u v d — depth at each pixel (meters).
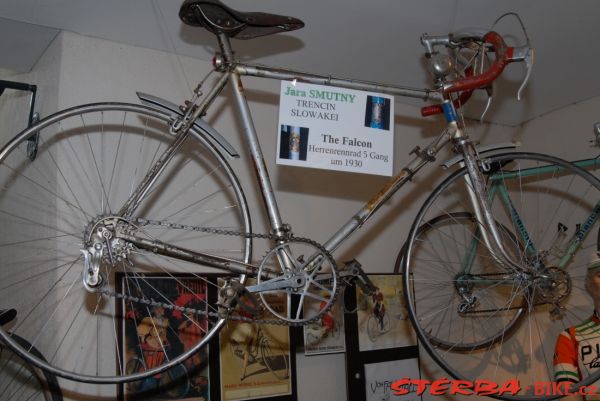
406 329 2.11
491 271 2.27
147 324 1.66
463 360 2.25
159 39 1.86
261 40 1.88
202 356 1.72
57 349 1.60
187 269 1.81
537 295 1.86
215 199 1.92
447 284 2.25
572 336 1.85
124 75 1.85
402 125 2.38
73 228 1.69
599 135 2.00
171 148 1.56
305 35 1.86
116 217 1.45
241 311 1.67
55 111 1.74
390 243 2.26
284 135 1.58
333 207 2.16
